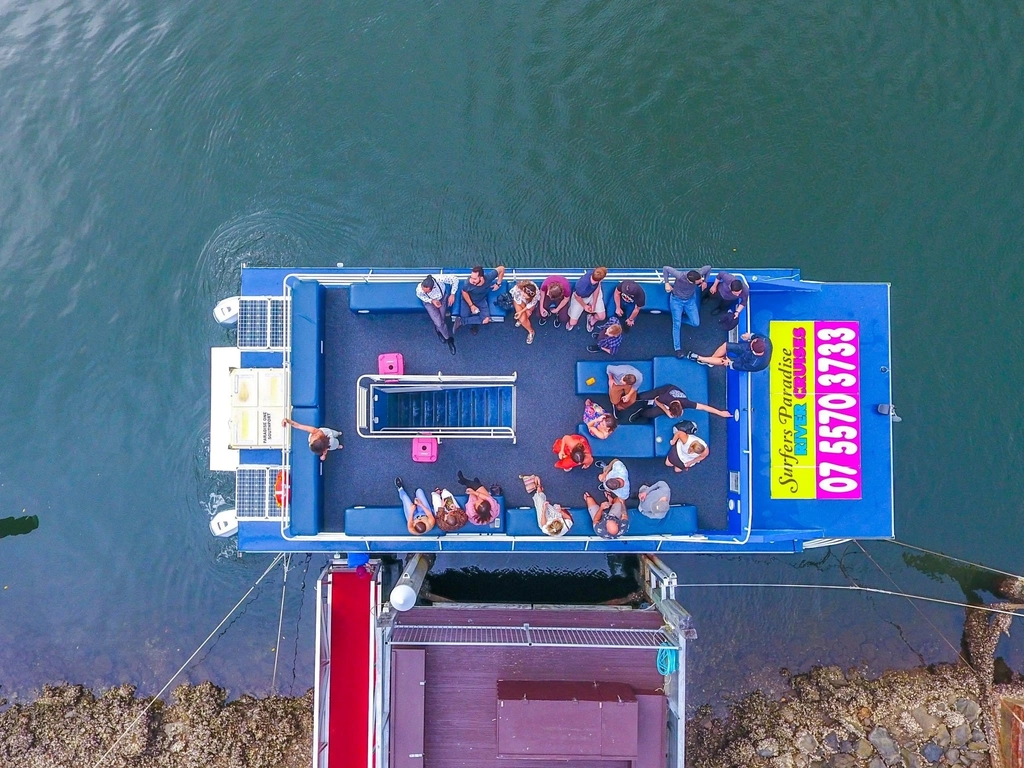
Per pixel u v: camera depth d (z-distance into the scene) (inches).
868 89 427.5
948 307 427.5
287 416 332.8
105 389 432.1
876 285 353.7
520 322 320.2
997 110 427.2
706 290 327.6
